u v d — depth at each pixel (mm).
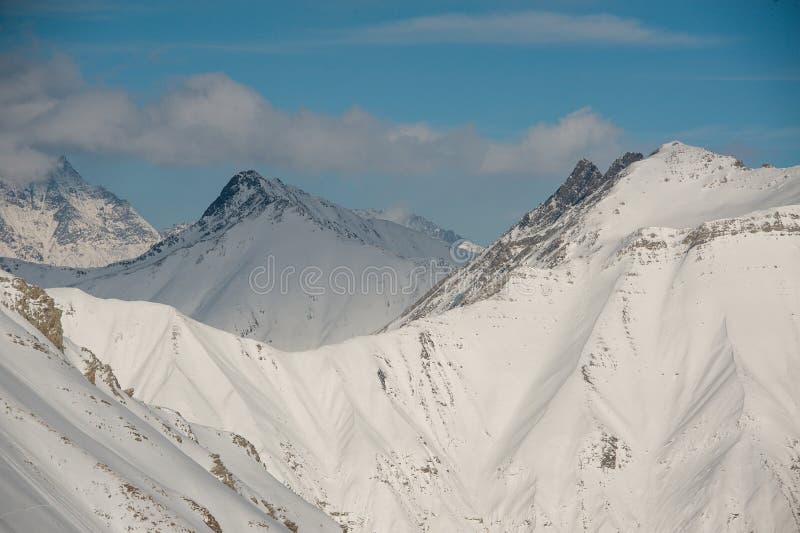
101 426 168875
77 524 130500
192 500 163875
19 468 132875
